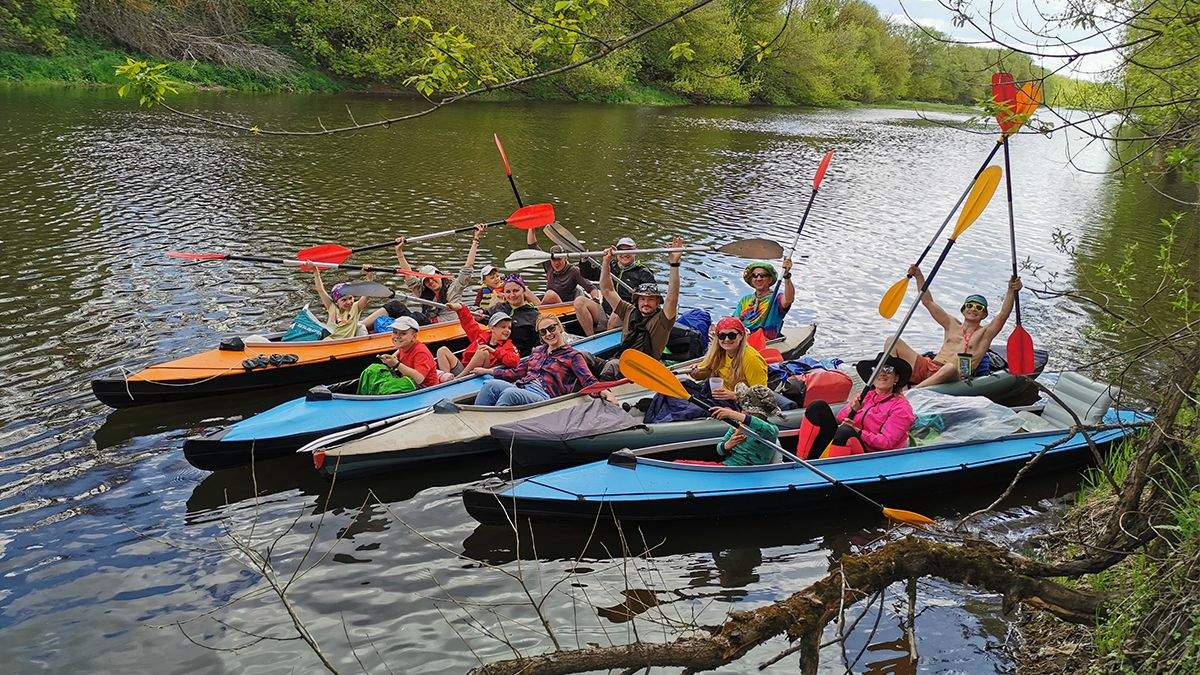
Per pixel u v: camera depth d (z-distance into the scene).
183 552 5.86
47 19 30.20
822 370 7.89
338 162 20.14
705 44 40.59
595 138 28.19
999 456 6.99
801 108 52.62
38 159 17.84
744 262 13.98
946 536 6.29
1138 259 15.21
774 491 6.45
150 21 32.78
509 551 6.06
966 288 13.17
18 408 7.62
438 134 25.77
